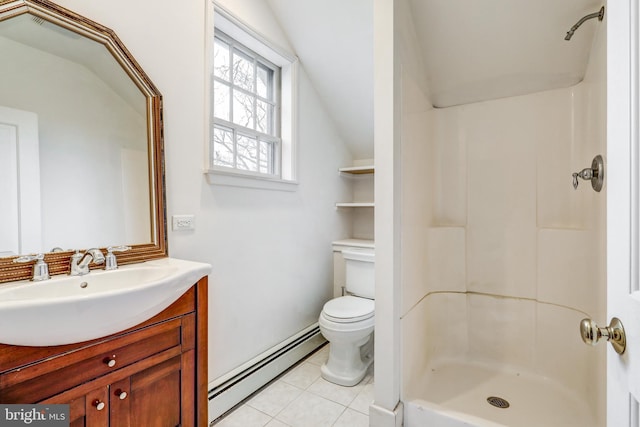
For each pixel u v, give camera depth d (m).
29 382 0.82
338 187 2.84
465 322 1.96
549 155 1.76
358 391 1.88
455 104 2.02
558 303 1.68
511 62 1.69
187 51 1.58
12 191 1.07
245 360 1.89
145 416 1.08
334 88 2.44
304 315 2.41
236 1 1.82
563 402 1.51
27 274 1.06
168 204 1.49
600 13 1.25
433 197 2.04
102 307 0.87
